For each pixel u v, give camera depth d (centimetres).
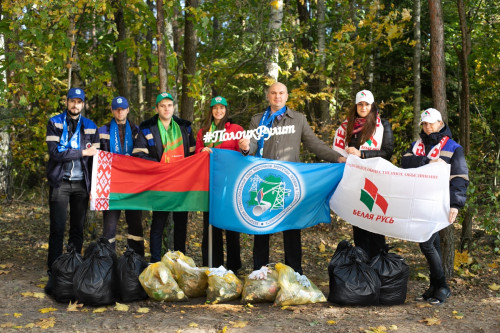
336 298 529
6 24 763
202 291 570
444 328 458
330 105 1127
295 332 451
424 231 541
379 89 1319
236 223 603
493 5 1073
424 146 556
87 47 1020
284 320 484
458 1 722
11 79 873
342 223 1062
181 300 550
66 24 745
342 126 600
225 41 1134
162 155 613
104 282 525
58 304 538
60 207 594
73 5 761
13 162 1330
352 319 485
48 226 1011
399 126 1049
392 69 1297
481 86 1196
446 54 1194
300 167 598
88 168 602
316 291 548
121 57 1076
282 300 529
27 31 750
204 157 614
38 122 1052
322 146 606
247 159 603
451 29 1209
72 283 535
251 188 601
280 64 1244
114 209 608
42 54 832
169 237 721
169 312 513
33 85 845
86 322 479
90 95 914
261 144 612
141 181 608
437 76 651
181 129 630
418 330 453
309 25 1188
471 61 1144
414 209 546
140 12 841
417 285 620
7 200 1272
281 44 1043
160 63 749
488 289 599
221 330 456
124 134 629
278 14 988
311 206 602
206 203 620
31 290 566
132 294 541
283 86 600
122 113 620
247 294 540
